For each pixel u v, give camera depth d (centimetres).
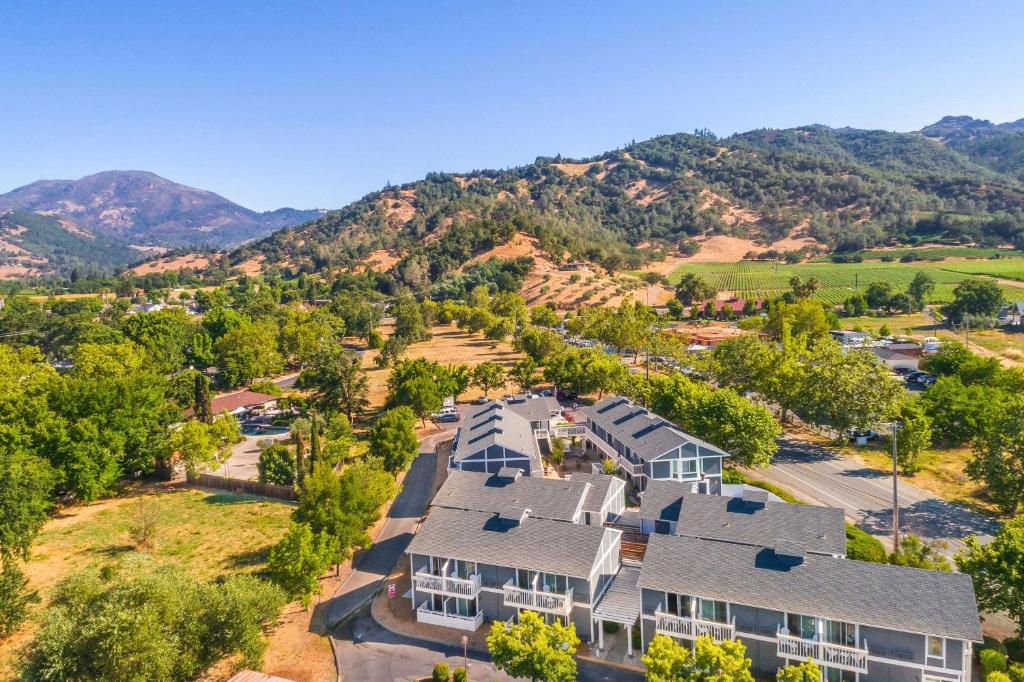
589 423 8800
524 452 7019
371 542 5750
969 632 3509
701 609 4166
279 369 14925
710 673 3325
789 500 6519
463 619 4697
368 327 19888
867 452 8388
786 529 4716
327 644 4588
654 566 4356
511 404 9556
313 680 4153
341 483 5725
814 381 8825
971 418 8031
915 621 3631
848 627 3812
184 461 8019
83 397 7500
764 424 7219
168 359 14588
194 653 3956
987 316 17062
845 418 8381
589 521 5534
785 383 9369
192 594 4106
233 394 12188
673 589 4172
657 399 8975
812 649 3822
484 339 18875
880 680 3731
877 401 8306
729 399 7456
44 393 7994
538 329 16700
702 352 13088
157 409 8056
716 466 6844
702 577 4206
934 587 3803
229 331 15538
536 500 5372
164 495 7575
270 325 17625
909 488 7050
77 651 3456
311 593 4953
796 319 15688
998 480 6191
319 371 10900
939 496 6806
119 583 3878
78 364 11738
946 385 8794
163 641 3662
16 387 9462
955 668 3591
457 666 4266
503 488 5597
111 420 7438
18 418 7075
